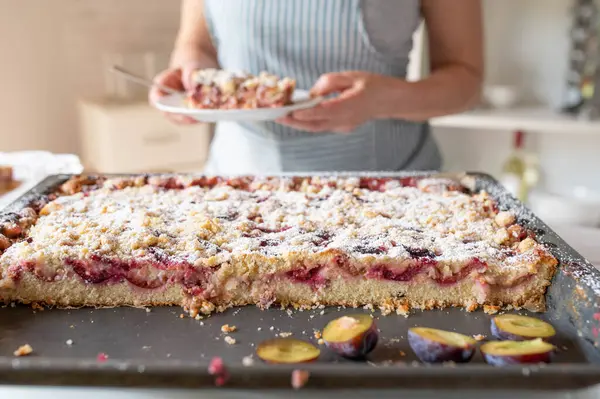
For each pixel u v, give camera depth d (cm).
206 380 47
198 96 88
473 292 63
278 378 46
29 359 47
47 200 76
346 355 53
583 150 163
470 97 94
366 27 91
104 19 179
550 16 159
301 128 84
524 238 67
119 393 49
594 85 150
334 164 97
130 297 63
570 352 56
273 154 97
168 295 63
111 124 157
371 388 47
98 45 180
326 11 90
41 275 62
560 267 61
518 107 161
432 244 65
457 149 172
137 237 65
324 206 75
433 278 63
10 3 163
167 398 48
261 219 71
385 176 83
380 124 96
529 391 47
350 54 93
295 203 76
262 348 53
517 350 53
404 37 95
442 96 89
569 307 59
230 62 99
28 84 171
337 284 63
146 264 62
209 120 83
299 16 91
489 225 70
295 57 94
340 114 82
